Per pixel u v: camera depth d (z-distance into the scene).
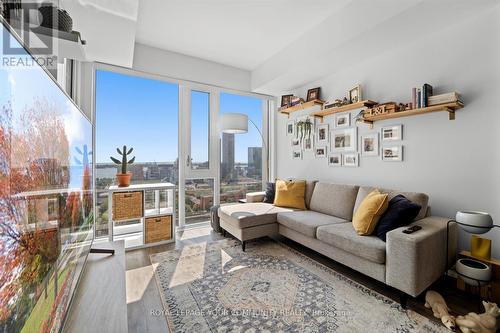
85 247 1.48
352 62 3.04
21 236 0.65
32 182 0.72
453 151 2.27
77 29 2.17
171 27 2.90
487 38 2.04
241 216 2.83
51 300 0.87
